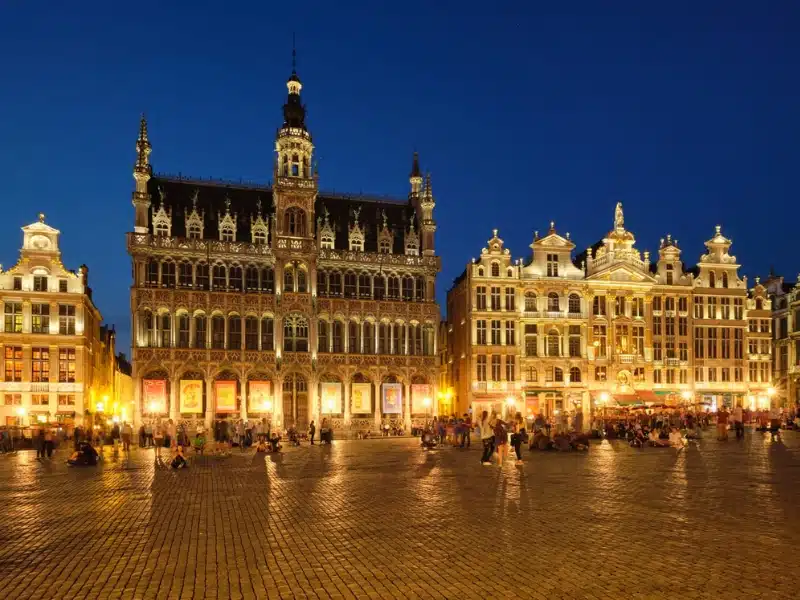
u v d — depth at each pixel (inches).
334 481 1170.6
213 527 757.9
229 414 3157.0
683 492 959.0
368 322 3405.5
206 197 3437.5
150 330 3117.6
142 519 816.9
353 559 601.0
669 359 3688.5
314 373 3270.2
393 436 3117.6
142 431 2356.1
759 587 502.0
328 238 3452.3
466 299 3602.4
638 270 3688.5
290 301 3280.0
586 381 3587.6
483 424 1432.1
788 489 984.3
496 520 764.0
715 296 3784.5
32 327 3011.8
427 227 3555.6
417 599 487.5
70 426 2593.5
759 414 2682.1
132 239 3134.8
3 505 950.4
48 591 524.4
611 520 754.8
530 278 3599.9
